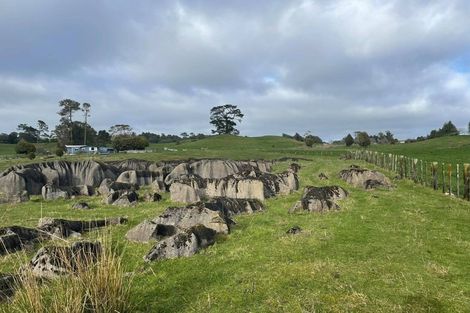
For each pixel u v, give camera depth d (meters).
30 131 160.12
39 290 9.18
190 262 13.55
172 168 49.16
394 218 19.53
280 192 30.08
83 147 113.75
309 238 15.80
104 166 46.34
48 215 23.61
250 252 14.31
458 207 22.56
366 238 15.82
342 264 12.60
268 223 19.19
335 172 42.44
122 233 17.95
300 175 40.81
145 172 43.00
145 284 11.66
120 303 9.23
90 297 8.66
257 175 34.06
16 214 24.30
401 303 9.87
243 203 22.39
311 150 97.62
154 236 16.59
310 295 10.33
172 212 18.95
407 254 13.69
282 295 10.43
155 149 110.00
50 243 15.95
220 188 29.84
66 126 132.50
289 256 13.69
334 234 16.45
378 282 11.12
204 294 10.81
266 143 133.62
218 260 13.64
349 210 21.72
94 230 18.41
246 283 11.35
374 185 31.12
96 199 32.19
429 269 12.13
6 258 14.05
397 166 43.19
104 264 9.30
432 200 25.09
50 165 43.78
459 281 11.26
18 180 36.94
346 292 10.47
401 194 27.73
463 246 14.61
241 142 135.25
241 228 18.27
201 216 18.39
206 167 47.62
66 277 9.88
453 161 53.91
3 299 10.23
